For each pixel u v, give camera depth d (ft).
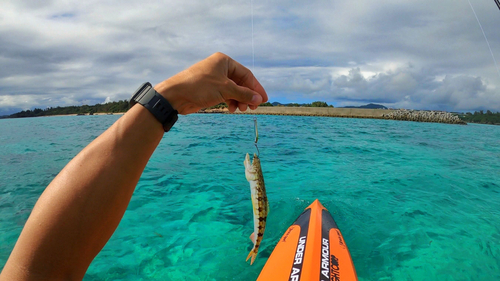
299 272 10.13
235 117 132.57
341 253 11.68
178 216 17.74
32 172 29.22
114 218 1.91
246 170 6.06
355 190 22.86
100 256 13.50
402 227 16.90
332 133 64.69
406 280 12.48
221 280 12.11
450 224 17.42
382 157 37.11
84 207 1.77
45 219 1.74
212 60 2.66
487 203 21.02
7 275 1.69
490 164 34.94
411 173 28.68
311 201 20.21
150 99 2.08
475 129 108.99
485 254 14.34
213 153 36.78
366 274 12.85
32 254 1.70
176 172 27.27
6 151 41.65
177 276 12.28
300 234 13.04
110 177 1.85
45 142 51.34
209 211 18.48
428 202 20.81
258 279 10.43
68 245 1.74
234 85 2.66
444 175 28.43
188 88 2.28
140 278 12.14
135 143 1.98
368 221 17.54
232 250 14.19
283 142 47.62
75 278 1.82
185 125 80.84
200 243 14.75
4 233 15.66
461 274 12.91
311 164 31.55
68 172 1.85
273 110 168.25
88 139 55.47
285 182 24.63
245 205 19.47
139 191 21.86
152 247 14.34
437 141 57.72
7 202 20.53
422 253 14.37
